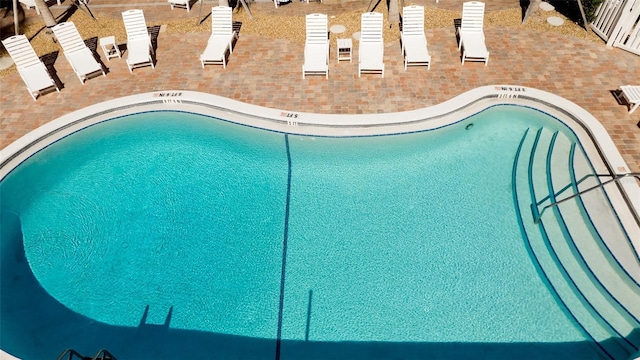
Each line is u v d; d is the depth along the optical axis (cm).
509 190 951
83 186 999
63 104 1149
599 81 1120
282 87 1158
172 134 1095
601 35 1241
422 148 1030
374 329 778
